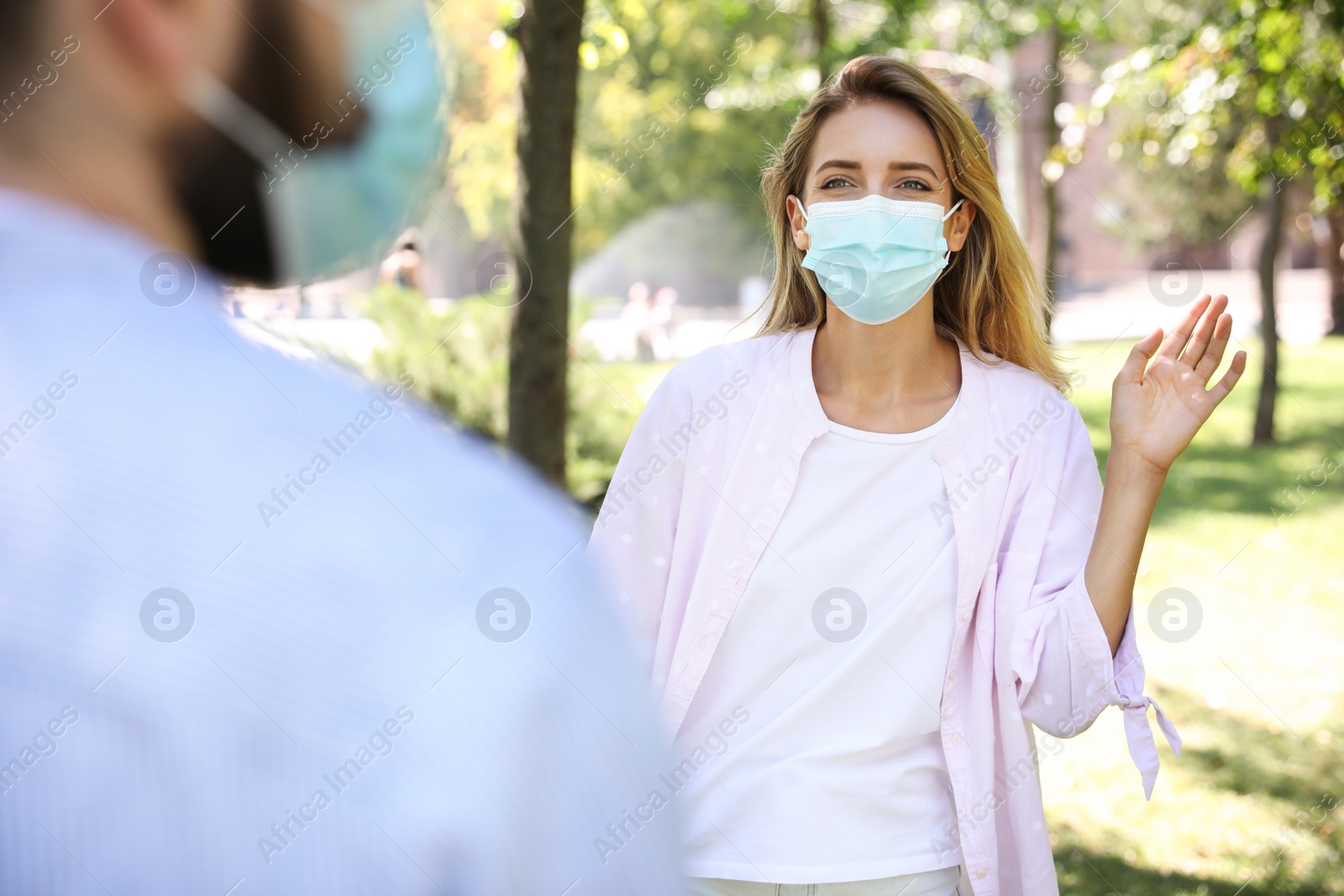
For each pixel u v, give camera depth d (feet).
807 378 6.48
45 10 1.52
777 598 6.34
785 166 7.08
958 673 6.30
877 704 6.19
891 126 6.68
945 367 6.80
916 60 31.53
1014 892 6.48
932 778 6.30
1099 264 81.61
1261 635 18.33
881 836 6.05
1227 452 33.55
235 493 1.55
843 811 6.03
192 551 1.52
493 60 22.93
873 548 6.33
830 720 6.19
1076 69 33.96
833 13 32.63
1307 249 96.73
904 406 6.51
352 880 1.49
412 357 18.56
